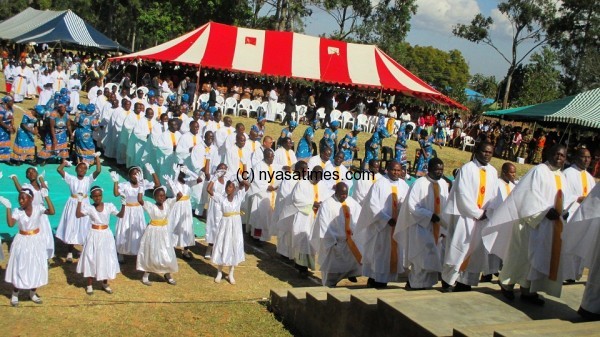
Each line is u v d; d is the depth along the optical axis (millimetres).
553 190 6113
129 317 7082
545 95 44812
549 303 6219
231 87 28547
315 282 9086
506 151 27797
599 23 44188
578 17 44750
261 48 26891
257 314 7617
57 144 13992
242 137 11898
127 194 8688
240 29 27453
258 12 46656
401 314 5457
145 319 7082
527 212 6012
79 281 7996
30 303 7102
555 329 4727
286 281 9000
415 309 5578
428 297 5996
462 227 6887
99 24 70562
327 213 8539
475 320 5438
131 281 8258
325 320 6680
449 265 6992
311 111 26031
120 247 8703
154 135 13039
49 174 13344
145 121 14008
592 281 5527
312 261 9180
